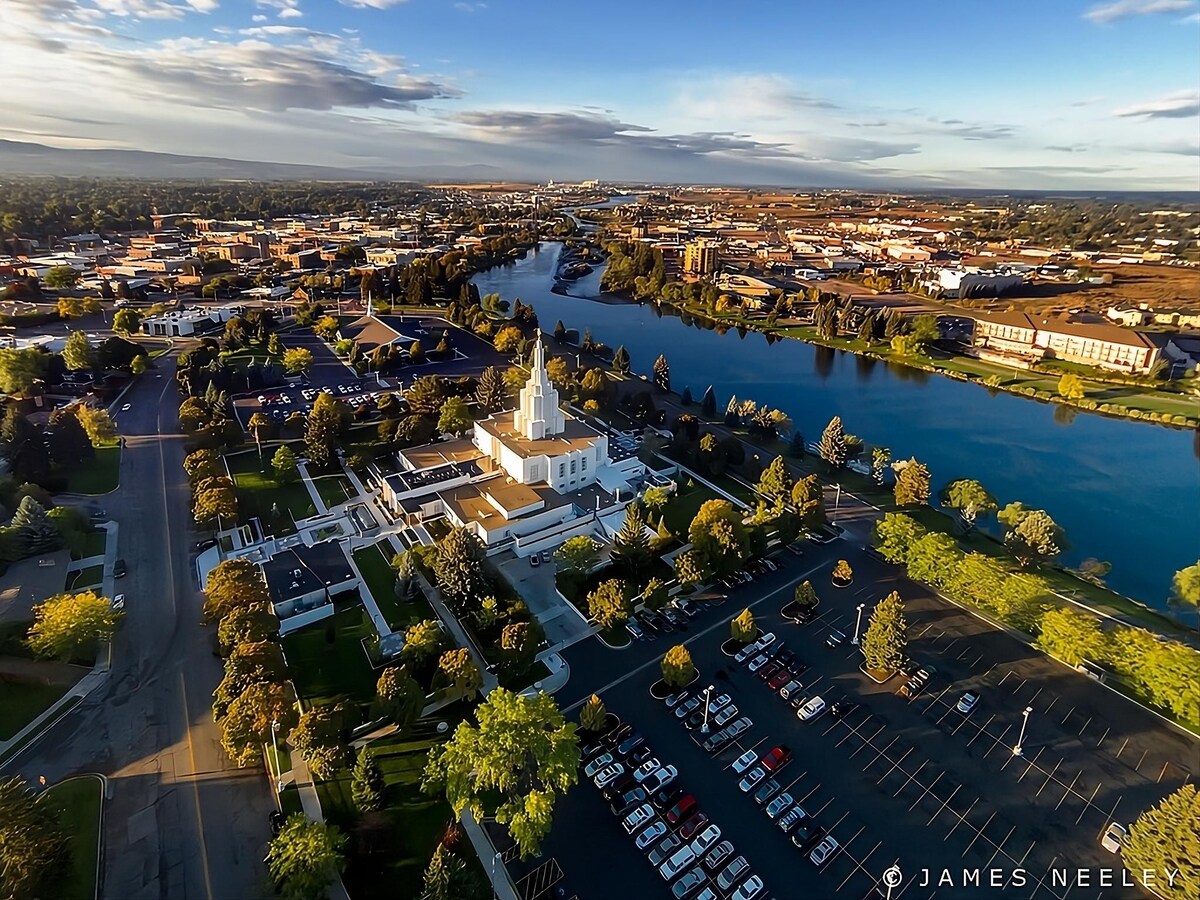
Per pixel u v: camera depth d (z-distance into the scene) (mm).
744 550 150000
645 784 102438
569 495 180500
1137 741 112625
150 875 88125
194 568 151125
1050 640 126562
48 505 163875
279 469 186250
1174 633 138375
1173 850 84812
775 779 105125
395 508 174625
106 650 126000
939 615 142750
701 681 124062
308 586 139625
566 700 119062
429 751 103625
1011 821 99375
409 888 87812
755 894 88438
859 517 182500
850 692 122438
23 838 80562
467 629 134250
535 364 182125
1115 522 190250
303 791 99875
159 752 105562
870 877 91500
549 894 87812
